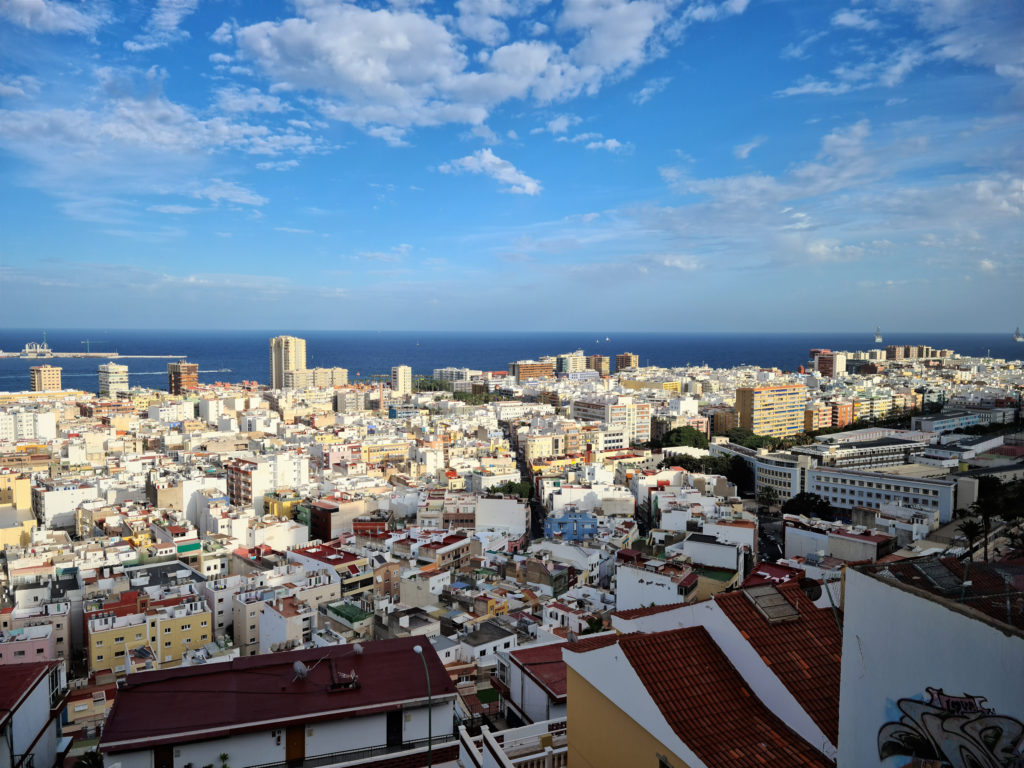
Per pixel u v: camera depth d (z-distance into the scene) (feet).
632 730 101.24
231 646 399.85
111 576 478.59
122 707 149.28
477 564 535.60
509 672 218.18
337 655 173.88
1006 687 60.75
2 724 145.79
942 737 66.59
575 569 519.60
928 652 68.13
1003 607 69.31
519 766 123.85
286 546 622.13
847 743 77.51
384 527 617.21
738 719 95.20
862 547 462.19
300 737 147.02
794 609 108.78
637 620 129.49
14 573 479.00
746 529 497.87
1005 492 522.06
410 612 408.05
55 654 390.42
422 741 154.61
